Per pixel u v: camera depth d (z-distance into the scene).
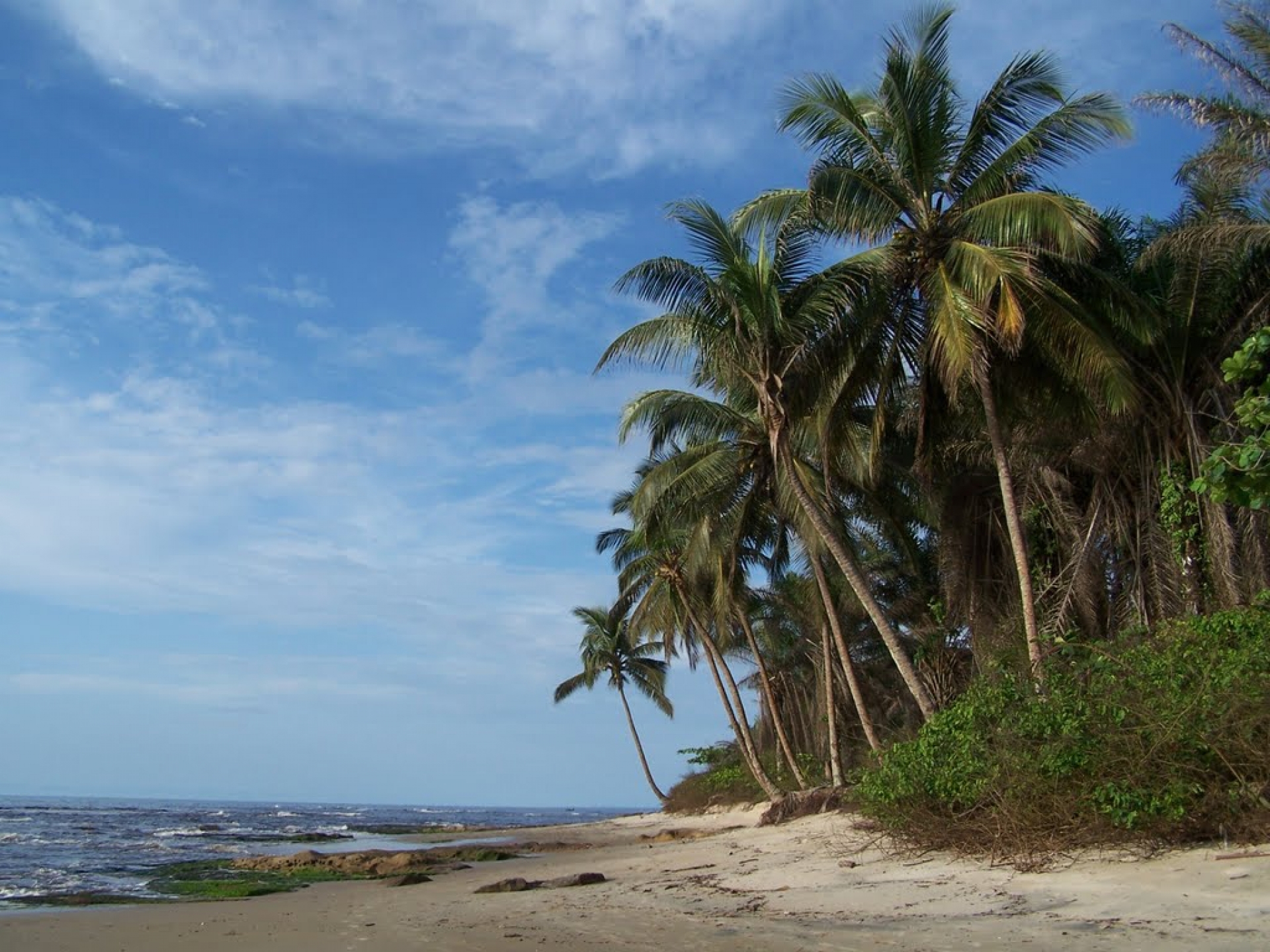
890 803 12.10
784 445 16.50
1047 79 14.70
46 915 12.88
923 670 25.59
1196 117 14.22
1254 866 7.84
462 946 8.63
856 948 7.22
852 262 15.70
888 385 16.69
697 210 16.55
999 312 13.88
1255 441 6.20
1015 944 6.75
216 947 9.36
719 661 31.59
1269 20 13.98
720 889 12.11
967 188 15.61
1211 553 15.43
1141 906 7.46
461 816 113.19
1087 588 17.58
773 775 38.84
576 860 22.06
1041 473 18.83
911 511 23.95
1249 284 15.58
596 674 49.50
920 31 15.31
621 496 32.78
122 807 123.56
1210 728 8.77
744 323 16.84
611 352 17.67
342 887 17.47
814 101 15.49
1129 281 16.59
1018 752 10.30
